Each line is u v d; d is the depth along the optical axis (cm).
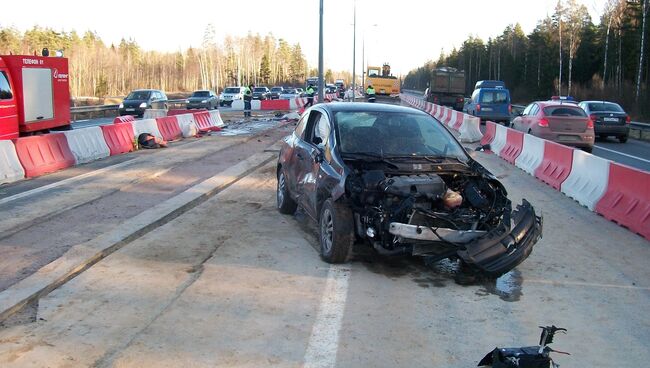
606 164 931
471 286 575
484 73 11694
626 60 6069
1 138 1434
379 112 747
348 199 600
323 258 645
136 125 1697
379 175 595
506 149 1627
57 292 534
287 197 837
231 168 1284
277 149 1656
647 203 790
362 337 453
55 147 1275
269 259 640
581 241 749
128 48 12800
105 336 444
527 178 1268
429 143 703
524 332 471
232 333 454
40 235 720
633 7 5894
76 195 973
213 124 2430
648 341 460
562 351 439
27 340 435
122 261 625
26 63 1544
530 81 8375
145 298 521
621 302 541
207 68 12119
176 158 1462
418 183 591
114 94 9950
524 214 610
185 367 398
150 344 432
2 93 1435
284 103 4134
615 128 2272
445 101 4766
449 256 584
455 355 428
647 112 3791
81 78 9594
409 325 479
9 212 843
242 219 824
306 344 438
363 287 562
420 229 564
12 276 570
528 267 639
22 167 1141
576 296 554
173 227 774
